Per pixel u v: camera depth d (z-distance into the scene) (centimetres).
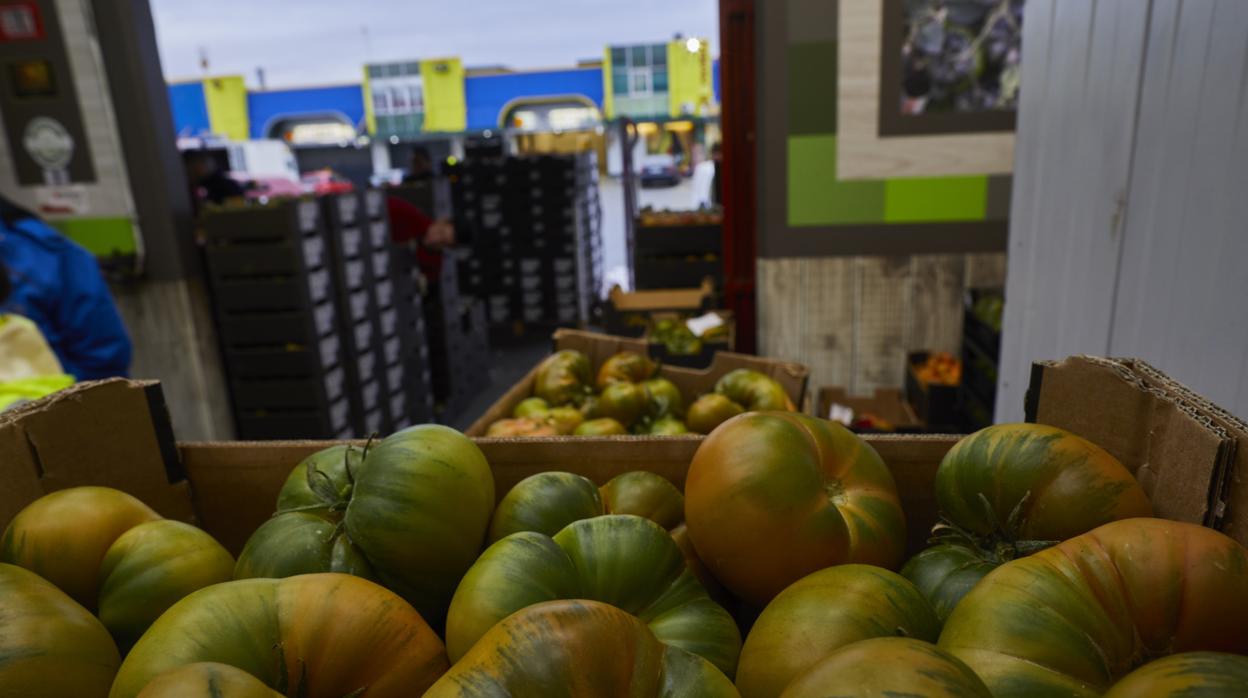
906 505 99
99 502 81
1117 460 79
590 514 87
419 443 80
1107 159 157
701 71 1533
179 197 416
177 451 106
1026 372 197
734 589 82
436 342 518
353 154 1738
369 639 62
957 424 335
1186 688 46
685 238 501
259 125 1902
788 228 365
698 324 308
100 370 265
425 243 498
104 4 380
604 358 220
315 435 385
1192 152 130
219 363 443
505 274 731
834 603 64
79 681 60
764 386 186
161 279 416
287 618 61
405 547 75
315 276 375
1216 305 124
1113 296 156
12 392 153
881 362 381
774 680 62
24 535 77
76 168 402
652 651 56
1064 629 55
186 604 61
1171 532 60
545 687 50
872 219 361
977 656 55
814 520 75
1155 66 141
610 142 1659
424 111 1786
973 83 341
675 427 185
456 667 54
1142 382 79
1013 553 75
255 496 107
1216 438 68
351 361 405
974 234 359
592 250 808
